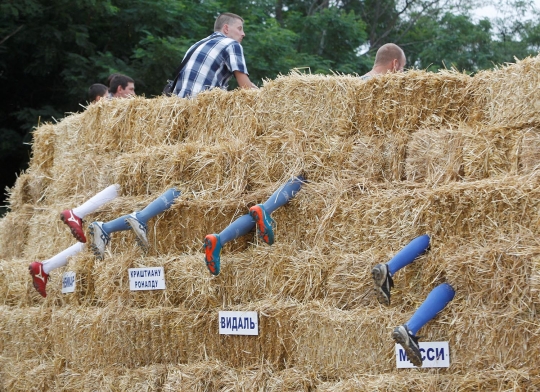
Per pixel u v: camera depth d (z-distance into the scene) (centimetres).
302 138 780
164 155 863
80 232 878
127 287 857
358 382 660
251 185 812
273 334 746
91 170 959
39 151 1127
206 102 877
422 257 664
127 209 866
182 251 841
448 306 636
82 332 886
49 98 2062
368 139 746
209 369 772
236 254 791
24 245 1122
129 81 1180
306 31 2317
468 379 610
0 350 1048
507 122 668
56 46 1927
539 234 607
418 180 709
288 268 751
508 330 600
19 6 1822
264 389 738
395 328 618
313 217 751
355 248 714
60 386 908
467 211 641
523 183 618
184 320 803
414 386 632
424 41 2702
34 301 1021
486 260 612
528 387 586
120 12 1936
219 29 1058
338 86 770
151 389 805
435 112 725
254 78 1872
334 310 701
